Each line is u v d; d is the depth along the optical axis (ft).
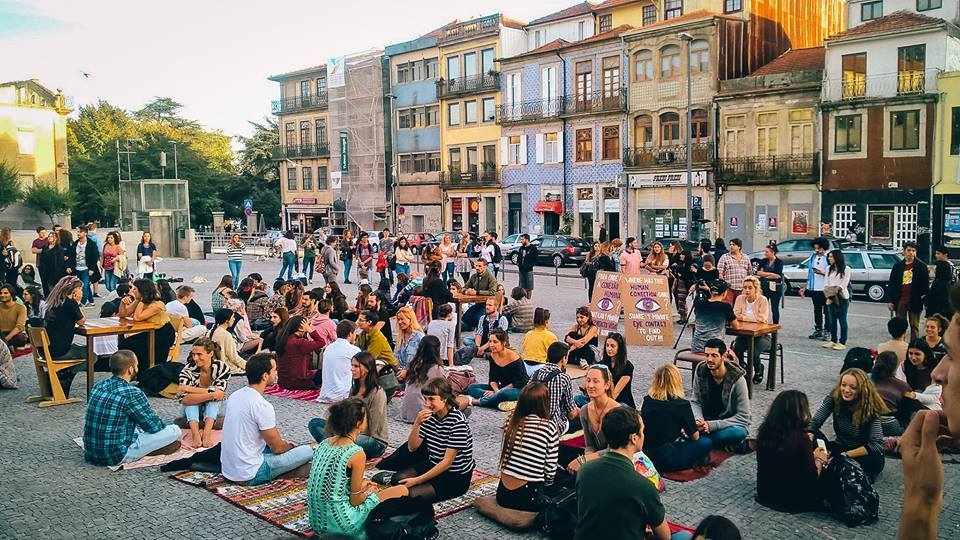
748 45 140.56
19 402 37.70
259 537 21.99
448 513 23.35
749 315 40.32
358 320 38.93
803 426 23.67
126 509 24.09
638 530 15.83
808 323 60.64
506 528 22.27
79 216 224.53
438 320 40.88
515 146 171.83
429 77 191.83
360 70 204.64
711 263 54.39
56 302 37.47
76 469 27.73
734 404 29.48
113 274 79.41
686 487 25.75
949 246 109.91
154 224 140.26
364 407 21.03
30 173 166.20
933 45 110.32
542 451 22.56
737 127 132.67
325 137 222.07
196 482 25.86
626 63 148.25
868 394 26.03
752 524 22.86
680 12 149.69
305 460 26.53
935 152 110.42
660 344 51.11
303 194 228.84
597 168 155.74
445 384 23.65
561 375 28.96
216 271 110.63
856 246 91.66
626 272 63.52
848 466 23.30
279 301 54.03
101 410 27.91
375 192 204.64
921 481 11.95
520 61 168.76
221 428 30.94
